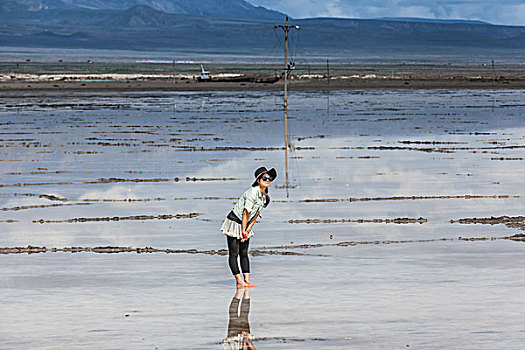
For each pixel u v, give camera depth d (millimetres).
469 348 9938
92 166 33906
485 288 13336
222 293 13141
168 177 30453
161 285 13789
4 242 18078
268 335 10609
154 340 10383
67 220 21172
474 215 21953
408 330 10789
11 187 27641
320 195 25844
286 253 16719
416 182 28938
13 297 12836
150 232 19438
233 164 34781
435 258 16062
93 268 15242
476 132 51688
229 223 13812
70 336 10586
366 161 35812
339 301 12484
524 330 10758
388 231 19438
